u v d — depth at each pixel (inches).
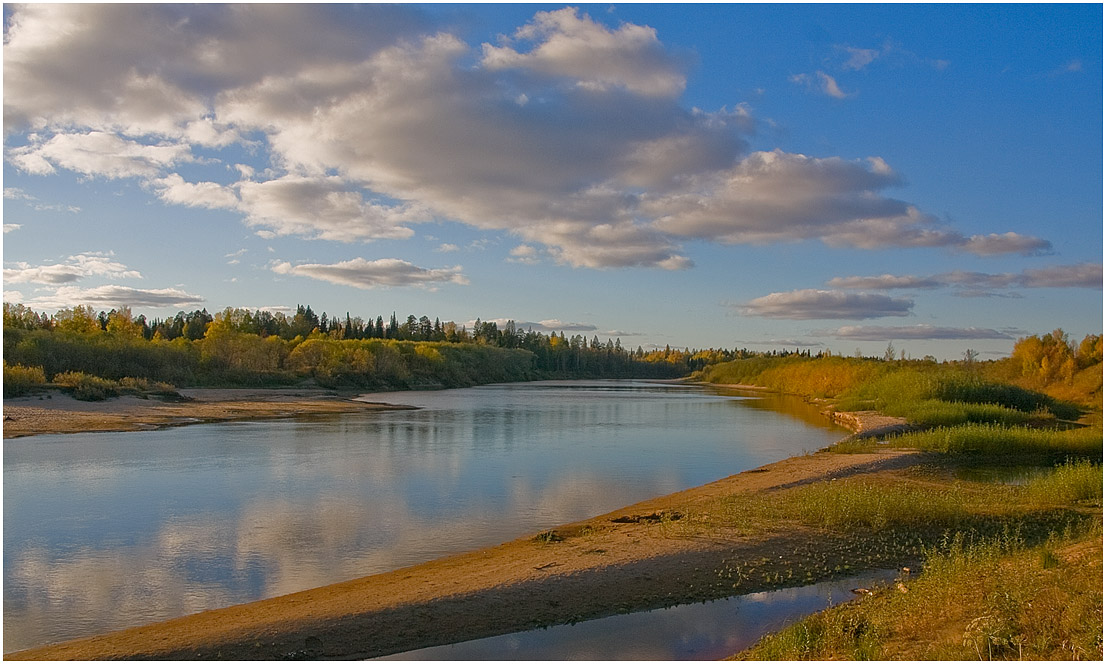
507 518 746.8
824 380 3526.1
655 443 1444.4
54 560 595.8
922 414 1721.2
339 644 422.0
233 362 3462.1
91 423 1646.2
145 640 423.5
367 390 3927.2
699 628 446.3
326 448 1295.5
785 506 701.9
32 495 854.5
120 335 3184.1
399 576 545.0
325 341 4382.4
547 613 466.0
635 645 422.3
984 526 657.6
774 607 478.3
